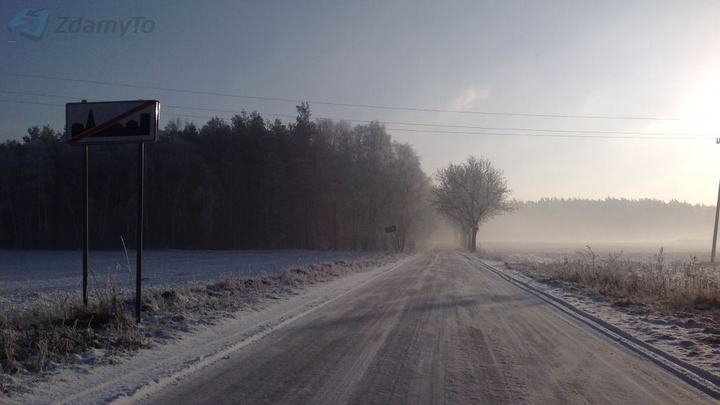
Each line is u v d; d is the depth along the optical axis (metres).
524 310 16.92
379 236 80.25
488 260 52.56
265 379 8.03
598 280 23.98
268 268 36.38
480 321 14.35
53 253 64.25
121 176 71.69
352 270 34.38
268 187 74.88
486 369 9.07
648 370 9.30
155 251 69.00
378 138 78.25
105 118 12.67
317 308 16.02
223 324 12.71
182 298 15.14
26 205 72.00
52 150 72.06
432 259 53.47
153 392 7.30
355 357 9.62
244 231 76.75
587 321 14.80
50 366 8.27
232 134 76.44
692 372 9.19
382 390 7.61
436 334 12.19
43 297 15.95
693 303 17.08
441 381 8.20
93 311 12.12
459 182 76.94
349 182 74.75
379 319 14.16
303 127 78.62
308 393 7.36
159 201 71.62
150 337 10.85
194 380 7.92
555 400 7.42
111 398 6.88
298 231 80.25
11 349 8.71
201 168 70.25
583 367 9.41
